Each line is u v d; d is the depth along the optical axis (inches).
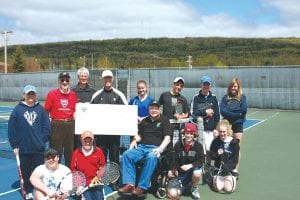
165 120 308.0
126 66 3609.7
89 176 265.0
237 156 319.6
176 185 290.0
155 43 5012.3
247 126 719.7
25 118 281.3
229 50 4249.5
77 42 5236.2
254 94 1039.0
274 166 397.1
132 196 301.1
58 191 246.7
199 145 296.8
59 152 306.0
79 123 311.6
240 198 295.7
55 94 305.7
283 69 1000.9
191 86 1091.3
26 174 287.6
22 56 3083.2
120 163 337.1
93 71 1138.0
